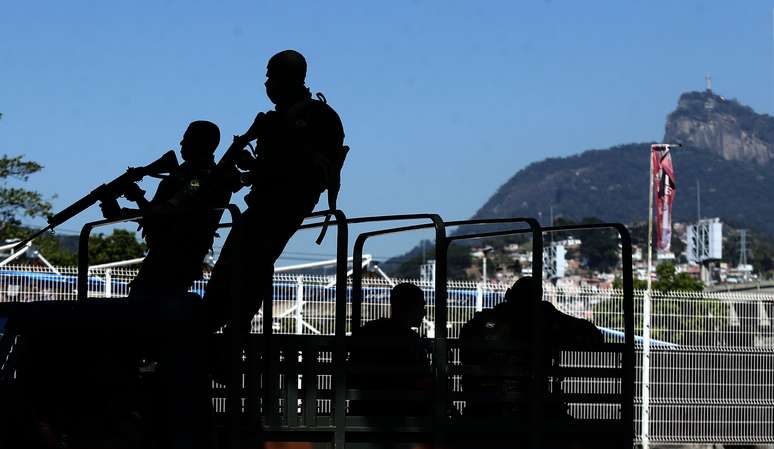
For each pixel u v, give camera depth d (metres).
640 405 23.72
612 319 23.45
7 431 7.03
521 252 172.62
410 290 9.65
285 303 22.14
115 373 7.06
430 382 7.67
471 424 7.69
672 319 24.11
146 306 6.98
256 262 7.70
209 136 8.90
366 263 20.48
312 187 7.73
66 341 7.12
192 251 8.61
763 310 24.39
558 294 23.31
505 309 9.25
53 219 8.66
